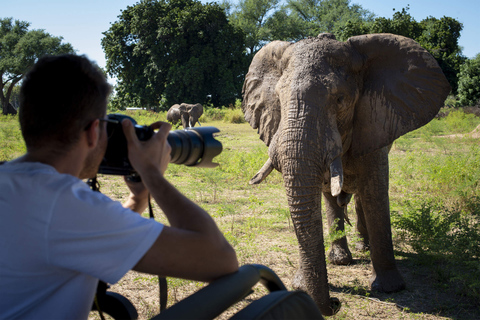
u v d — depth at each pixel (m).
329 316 3.76
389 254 4.46
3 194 1.17
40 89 1.20
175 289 4.20
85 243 1.15
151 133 1.40
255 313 1.16
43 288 1.19
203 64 45.06
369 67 4.32
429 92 4.18
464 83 36.31
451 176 8.71
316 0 72.75
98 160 1.36
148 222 1.20
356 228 5.80
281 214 6.50
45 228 1.14
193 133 1.56
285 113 3.91
